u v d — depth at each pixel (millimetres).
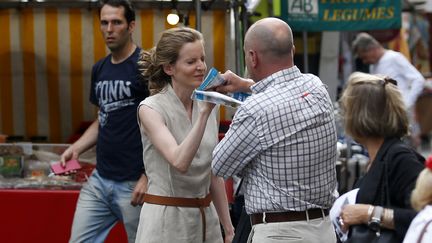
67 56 17406
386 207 9023
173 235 10625
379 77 9469
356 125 9289
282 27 9414
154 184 10727
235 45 16625
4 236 14383
